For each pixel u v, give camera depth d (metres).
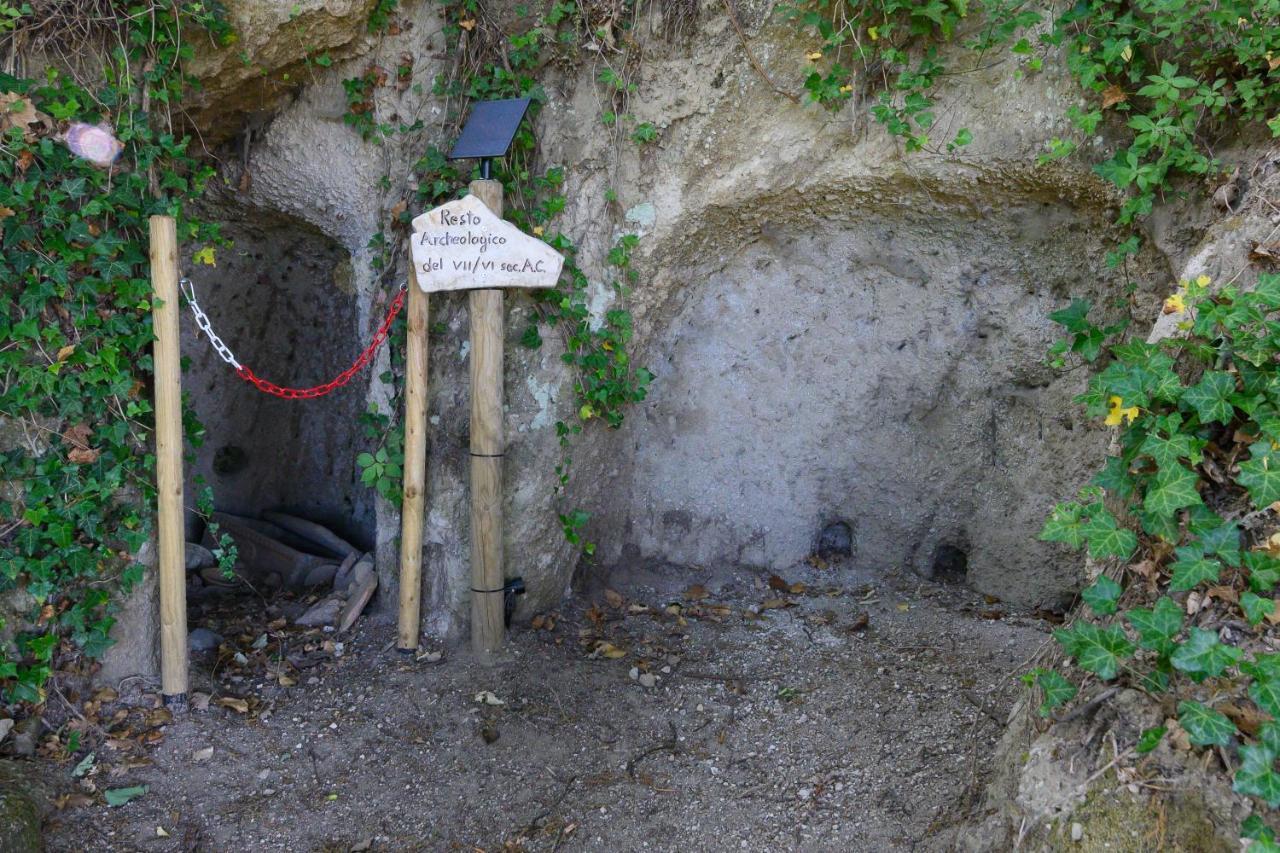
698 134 4.27
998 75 3.88
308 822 3.49
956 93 3.95
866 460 4.92
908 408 4.79
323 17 4.04
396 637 4.52
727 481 5.05
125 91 3.70
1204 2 3.45
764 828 3.40
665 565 5.10
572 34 4.21
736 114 4.22
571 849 3.38
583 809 3.54
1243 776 2.31
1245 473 2.63
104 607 3.88
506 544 4.44
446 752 3.80
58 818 3.40
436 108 4.34
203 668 4.27
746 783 3.61
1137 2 3.61
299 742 3.86
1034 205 4.12
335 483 5.95
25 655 3.72
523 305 4.32
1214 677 2.56
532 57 4.26
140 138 3.74
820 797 3.50
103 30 3.65
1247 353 2.77
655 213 4.38
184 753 3.74
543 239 4.25
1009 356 4.48
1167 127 3.52
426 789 3.64
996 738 3.55
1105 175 3.69
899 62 3.92
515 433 4.37
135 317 3.74
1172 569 2.68
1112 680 2.77
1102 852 2.55
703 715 3.97
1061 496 4.45
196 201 4.89
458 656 4.31
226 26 3.86
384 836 3.45
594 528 4.88
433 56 4.31
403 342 4.39
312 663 4.39
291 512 6.04
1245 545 2.73
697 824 3.45
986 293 4.46
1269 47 3.39
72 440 3.68
